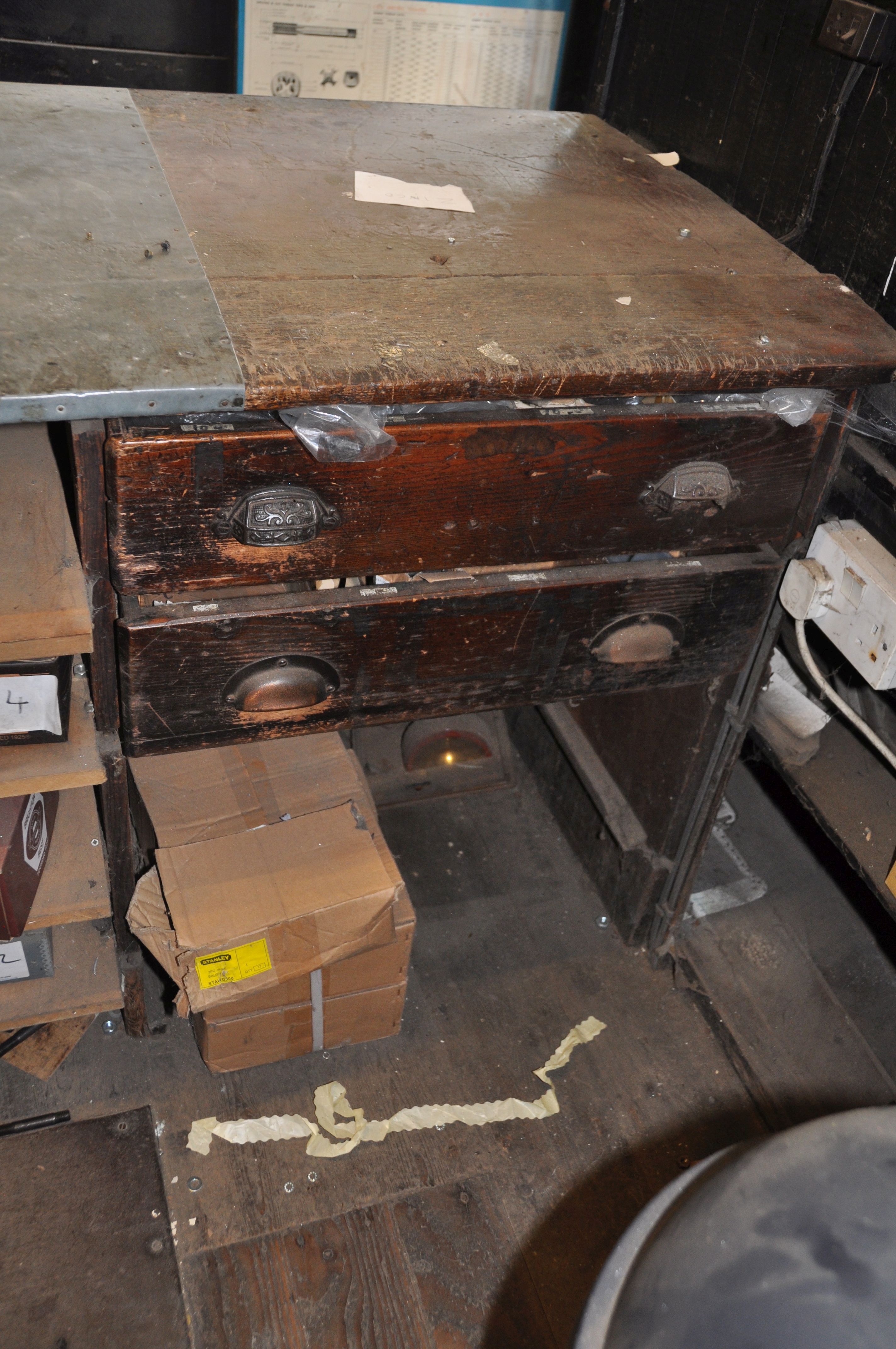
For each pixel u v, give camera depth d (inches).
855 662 44.5
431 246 39.6
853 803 49.3
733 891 61.6
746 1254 16.3
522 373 33.0
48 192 38.4
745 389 36.5
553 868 65.7
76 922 50.3
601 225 44.0
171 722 38.4
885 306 43.4
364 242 39.1
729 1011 56.3
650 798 55.9
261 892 44.7
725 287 40.5
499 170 47.8
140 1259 45.4
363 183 43.8
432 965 59.1
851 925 58.9
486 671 41.8
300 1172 49.2
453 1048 55.1
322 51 57.2
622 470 37.6
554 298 37.6
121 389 29.0
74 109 46.2
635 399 38.0
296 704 39.1
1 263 33.4
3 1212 46.3
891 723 50.8
